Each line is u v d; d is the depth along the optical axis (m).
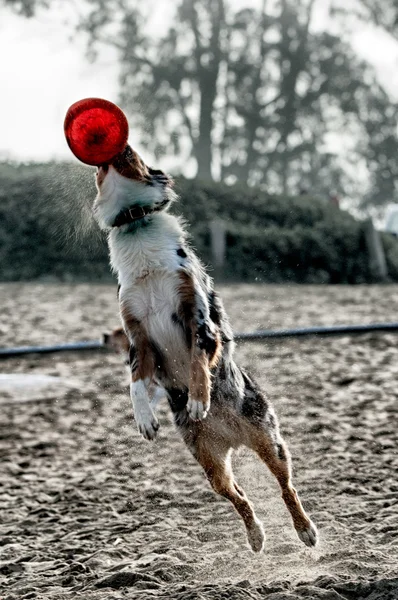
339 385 12.81
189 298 7.01
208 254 29.56
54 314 20.84
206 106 55.59
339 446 9.98
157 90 54.28
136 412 6.95
